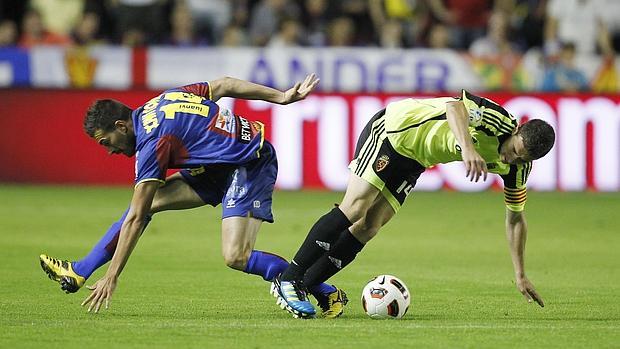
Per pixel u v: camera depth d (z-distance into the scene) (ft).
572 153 215.51
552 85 220.23
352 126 215.10
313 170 215.10
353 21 243.81
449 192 219.61
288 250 139.54
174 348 74.79
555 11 242.58
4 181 220.64
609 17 242.78
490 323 86.74
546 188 215.92
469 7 243.81
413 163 89.71
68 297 100.12
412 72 217.97
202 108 89.10
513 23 245.86
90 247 139.74
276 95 93.04
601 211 189.06
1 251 134.51
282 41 231.09
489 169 87.30
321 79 216.74
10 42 234.99
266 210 92.12
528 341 78.38
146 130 86.12
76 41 233.96
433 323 86.43
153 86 217.97
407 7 243.81
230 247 90.63
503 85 219.41
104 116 86.53
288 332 81.20
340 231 88.89
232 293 104.27
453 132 82.12
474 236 157.48
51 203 191.62
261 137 91.81
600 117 215.10
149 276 115.75
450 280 115.96
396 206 90.99
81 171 220.43
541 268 126.41
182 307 95.25
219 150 89.10
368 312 89.25
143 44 231.09
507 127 84.02
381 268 125.59
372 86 217.77
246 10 247.50
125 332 80.69
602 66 221.87
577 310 95.50
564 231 163.94
